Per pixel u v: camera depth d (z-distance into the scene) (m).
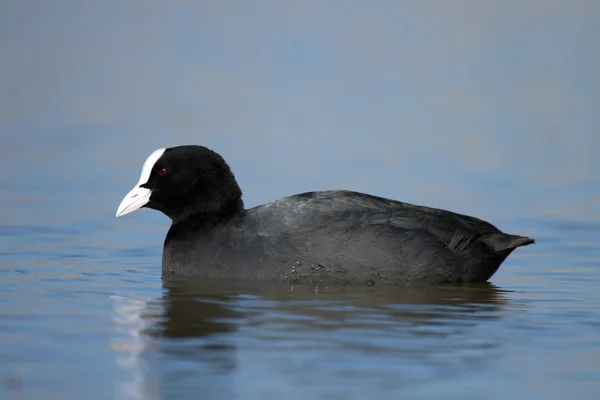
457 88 30.16
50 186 20.48
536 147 24.19
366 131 25.53
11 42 34.94
